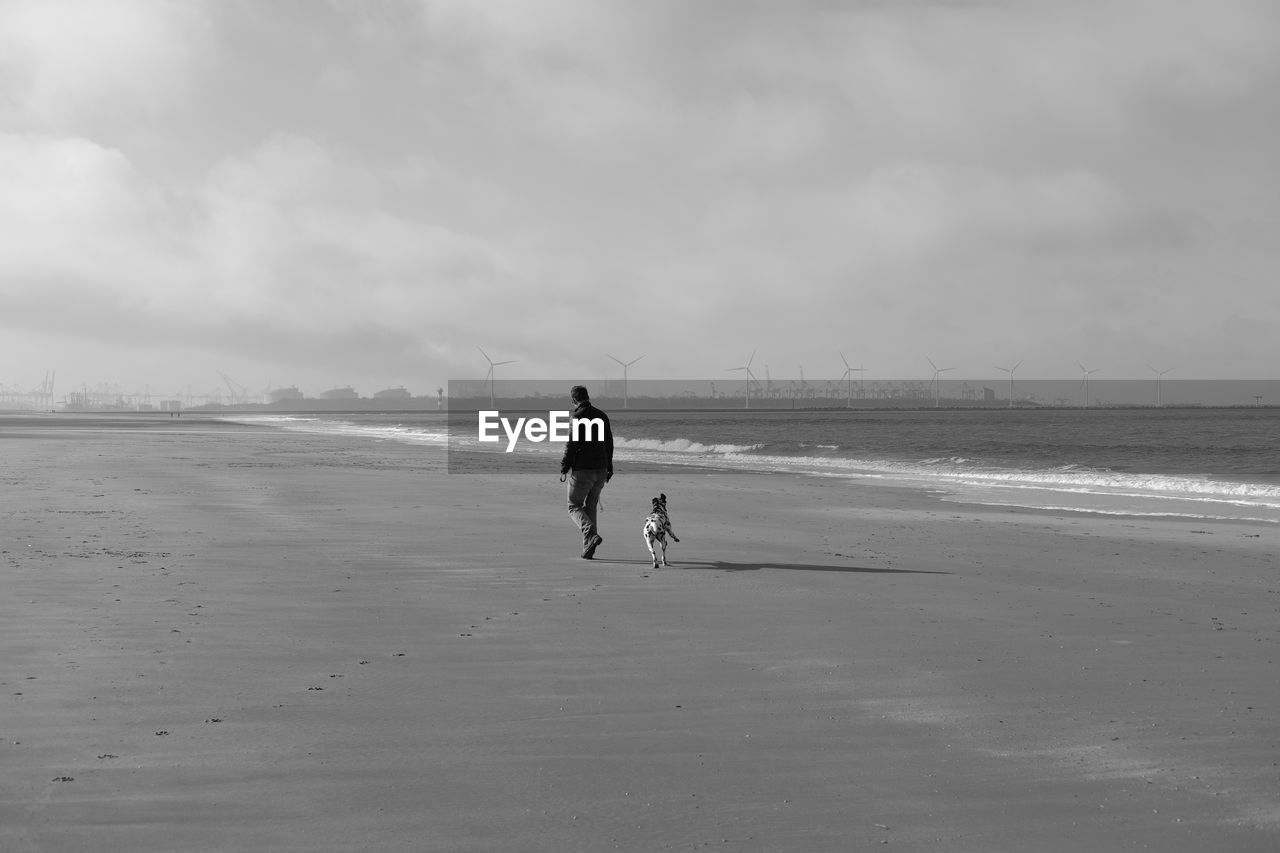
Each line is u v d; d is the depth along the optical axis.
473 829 4.68
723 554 14.68
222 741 5.95
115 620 9.43
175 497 22.66
